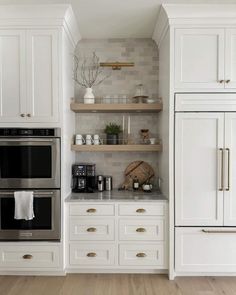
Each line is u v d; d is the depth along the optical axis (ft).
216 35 8.96
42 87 9.17
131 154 11.40
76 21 9.84
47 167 9.16
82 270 9.50
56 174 9.14
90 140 10.59
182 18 8.89
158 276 9.35
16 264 9.23
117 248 9.34
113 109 10.21
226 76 8.96
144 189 10.74
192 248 9.13
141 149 10.27
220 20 8.90
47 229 9.17
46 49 9.14
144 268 9.36
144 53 11.34
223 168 8.95
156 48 11.32
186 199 9.09
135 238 9.30
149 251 9.31
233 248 9.12
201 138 9.03
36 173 9.15
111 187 11.18
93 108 10.19
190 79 9.01
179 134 9.04
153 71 11.32
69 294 8.25
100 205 9.32
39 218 9.19
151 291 8.43
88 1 8.48
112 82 11.35
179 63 9.00
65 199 9.33
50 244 9.21
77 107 10.18
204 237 9.12
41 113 9.19
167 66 9.38
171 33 8.96
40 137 9.14
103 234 9.33
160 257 9.30
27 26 9.09
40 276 9.34
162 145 10.25
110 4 8.66
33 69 9.16
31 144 9.10
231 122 8.98
